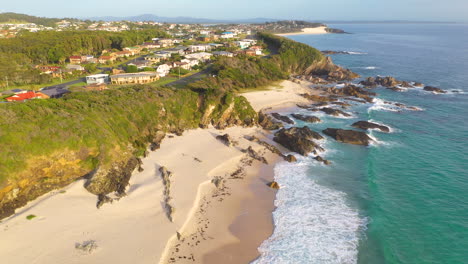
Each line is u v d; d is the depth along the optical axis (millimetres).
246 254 34938
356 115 84375
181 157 55938
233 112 75125
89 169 46469
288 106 93188
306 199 45844
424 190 47688
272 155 60469
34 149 41375
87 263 31609
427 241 36812
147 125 63125
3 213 37312
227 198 45656
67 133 45500
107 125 54031
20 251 32281
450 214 41812
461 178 51094
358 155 60406
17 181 38625
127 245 34312
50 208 39375
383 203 44312
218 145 62344
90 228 36500
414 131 72250
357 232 38531
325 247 36031
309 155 60094
